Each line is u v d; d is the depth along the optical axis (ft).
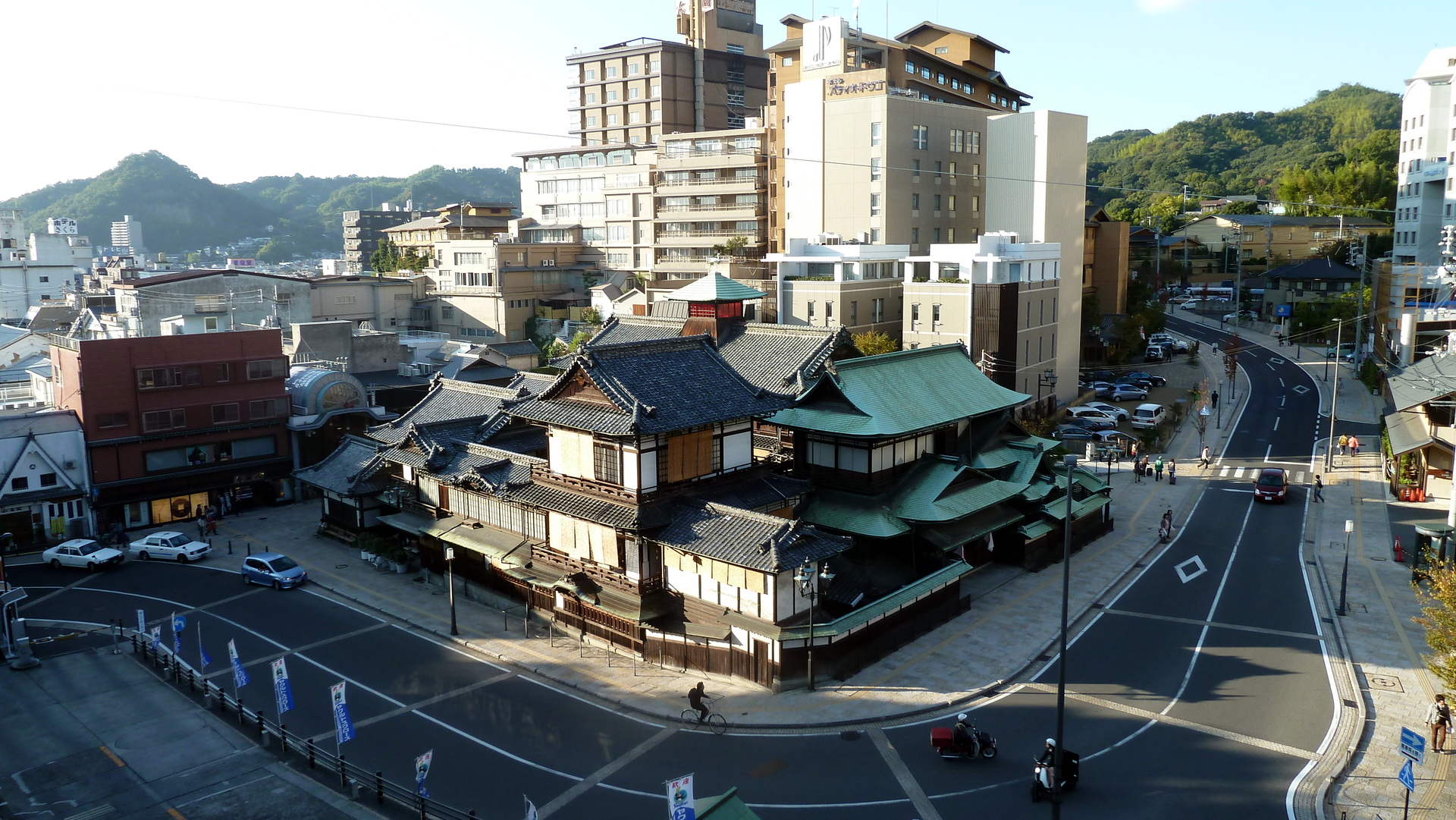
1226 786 99.76
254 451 222.07
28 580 178.29
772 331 190.49
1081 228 331.36
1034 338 294.05
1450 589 103.14
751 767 106.42
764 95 581.12
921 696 122.01
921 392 166.40
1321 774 101.55
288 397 225.56
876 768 105.29
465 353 298.76
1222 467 241.96
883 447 153.79
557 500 141.79
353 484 187.73
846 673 128.67
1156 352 390.42
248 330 218.18
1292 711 115.85
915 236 341.62
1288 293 454.81
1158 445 260.01
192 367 209.36
